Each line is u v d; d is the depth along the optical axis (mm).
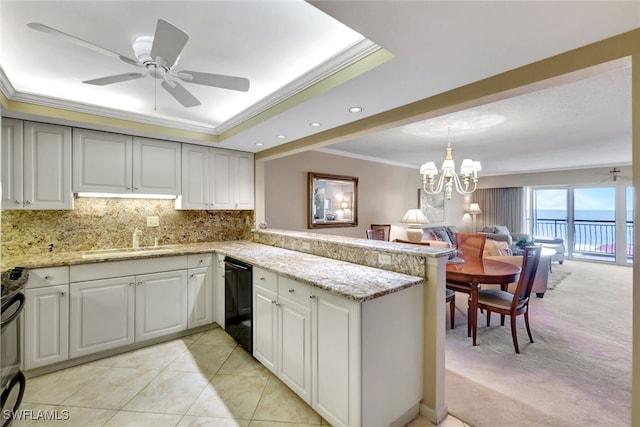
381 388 1662
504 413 1906
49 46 1785
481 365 2480
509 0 1096
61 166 2619
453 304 3252
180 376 2307
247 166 3809
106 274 2566
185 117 3080
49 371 2350
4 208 2391
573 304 4020
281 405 1974
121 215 3180
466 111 3129
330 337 1720
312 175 4629
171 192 3215
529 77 1577
